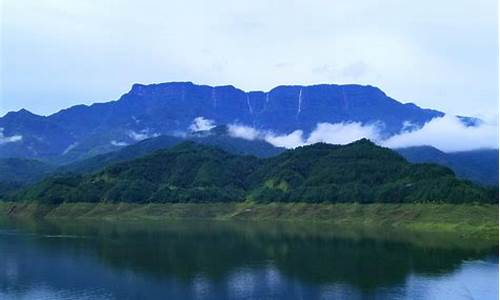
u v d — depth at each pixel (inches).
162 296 5861.2
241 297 5812.0
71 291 6087.6
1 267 7342.5
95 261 7785.4
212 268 7283.5
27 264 7549.2
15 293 6003.9
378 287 6195.9
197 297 5821.9
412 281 6481.3
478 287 6215.6
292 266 7391.7
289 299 5723.4
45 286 6309.1
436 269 7140.8
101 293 5994.1
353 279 6584.6
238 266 7411.4
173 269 7224.4
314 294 5915.4
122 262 7716.5
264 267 7322.8
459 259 7805.1
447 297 5816.9
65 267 7357.3
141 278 6697.8
